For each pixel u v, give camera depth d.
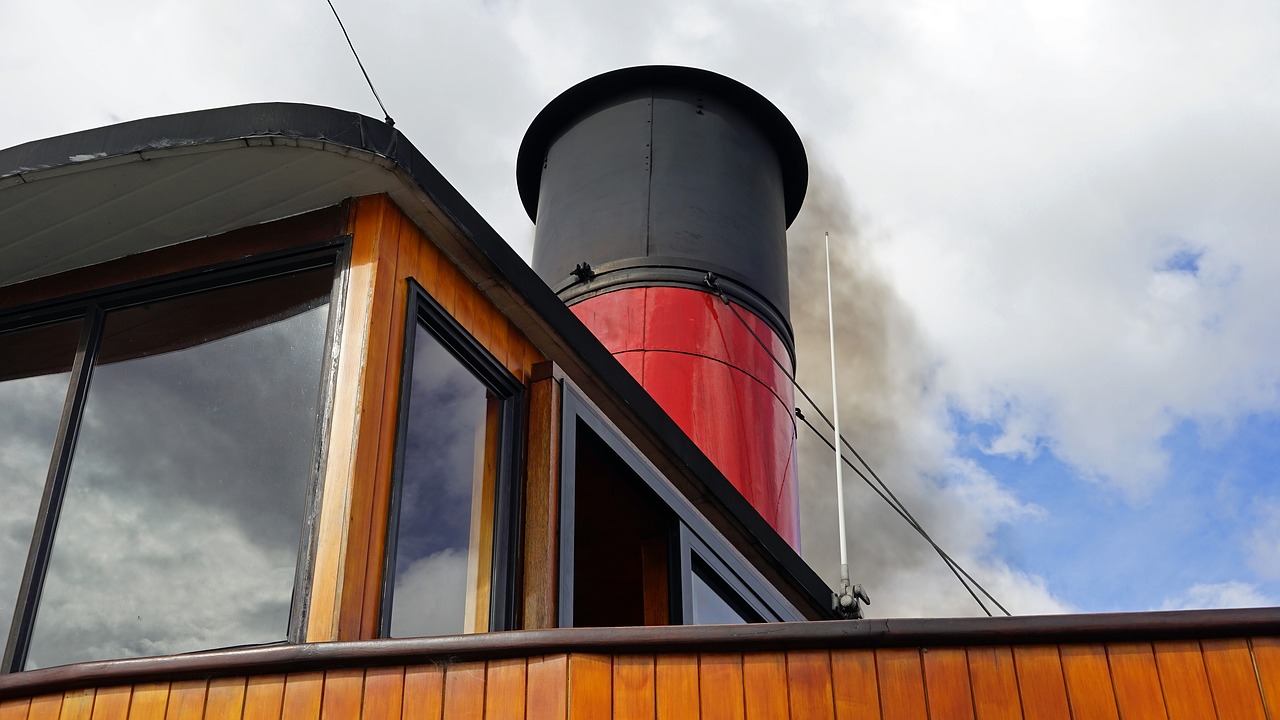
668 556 6.20
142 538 4.52
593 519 6.38
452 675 3.58
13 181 4.72
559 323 5.43
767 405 10.83
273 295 4.75
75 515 4.67
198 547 4.39
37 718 3.77
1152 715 3.40
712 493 6.63
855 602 7.58
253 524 4.30
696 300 10.99
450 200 4.80
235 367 4.68
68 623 4.46
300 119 4.51
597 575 7.12
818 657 3.55
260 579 4.19
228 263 4.89
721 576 6.70
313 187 4.73
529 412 5.29
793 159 12.97
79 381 4.91
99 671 3.76
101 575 4.51
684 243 11.34
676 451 6.29
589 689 3.51
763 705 3.49
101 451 4.77
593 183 11.95
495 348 5.20
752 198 12.05
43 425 4.96
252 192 4.77
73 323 5.14
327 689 3.61
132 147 4.59
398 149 4.59
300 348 4.57
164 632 4.29
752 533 7.00
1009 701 3.45
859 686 3.50
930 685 3.49
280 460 4.37
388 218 4.69
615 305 11.02
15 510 4.82
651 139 12.02
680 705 3.50
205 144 4.53
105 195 4.81
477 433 4.96
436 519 4.58
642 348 10.71
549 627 4.80
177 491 4.54
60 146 4.68
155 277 5.04
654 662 3.56
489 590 4.76
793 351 11.84
